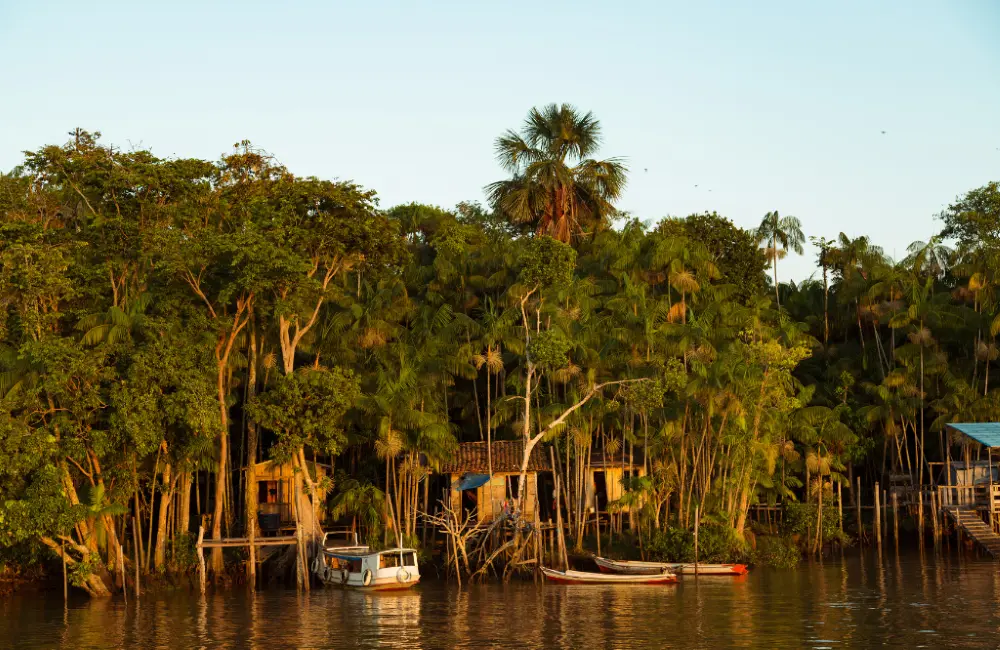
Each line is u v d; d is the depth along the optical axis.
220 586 53.69
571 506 63.09
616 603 45.16
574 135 73.50
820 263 87.00
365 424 60.22
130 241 54.47
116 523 55.56
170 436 52.59
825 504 68.62
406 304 66.25
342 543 58.91
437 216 83.62
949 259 83.38
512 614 42.59
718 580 53.00
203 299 54.38
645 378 56.03
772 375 59.72
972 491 65.12
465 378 69.31
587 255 76.00
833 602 44.31
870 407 71.25
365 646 36.16
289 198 55.81
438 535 64.75
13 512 44.81
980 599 44.50
